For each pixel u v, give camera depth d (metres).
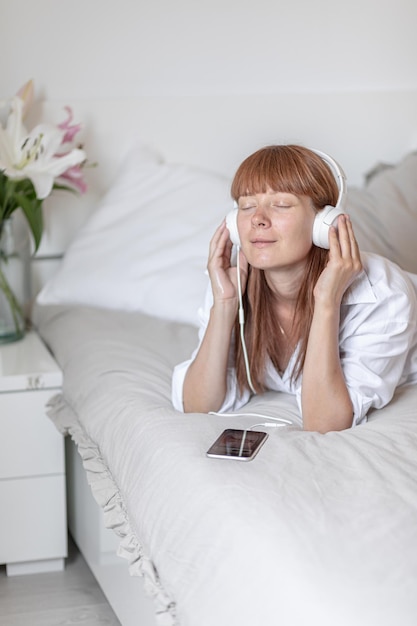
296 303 1.75
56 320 2.49
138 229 2.62
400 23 2.95
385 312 1.69
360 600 1.06
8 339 2.46
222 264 1.79
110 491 1.71
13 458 2.18
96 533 2.08
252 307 1.79
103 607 2.09
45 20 2.70
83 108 2.74
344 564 1.13
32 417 2.18
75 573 2.25
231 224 1.72
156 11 2.78
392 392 1.76
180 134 2.81
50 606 2.10
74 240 2.67
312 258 1.70
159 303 2.45
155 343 2.20
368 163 2.97
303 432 1.60
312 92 2.93
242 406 1.87
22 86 2.72
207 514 1.33
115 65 2.78
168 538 1.37
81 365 2.11
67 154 2.43
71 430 2.01
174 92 2.84
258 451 1.49
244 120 2.85
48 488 2.21
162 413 1.71
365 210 2.67
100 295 2.54
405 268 2.55
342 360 1.71
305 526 1.23
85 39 2.74
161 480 1.49
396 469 1.40
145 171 2.73
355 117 2.93
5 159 2.31
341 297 1.66
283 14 2.87
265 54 2.88
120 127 2.77
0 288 2.44
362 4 2.92
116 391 1.90
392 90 2.96
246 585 1.17
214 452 1.48
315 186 1.62
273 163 1.62
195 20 2.81
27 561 2.25
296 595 1.09
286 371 1.83
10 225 2.42
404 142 2.98
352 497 1.31
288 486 1.34
